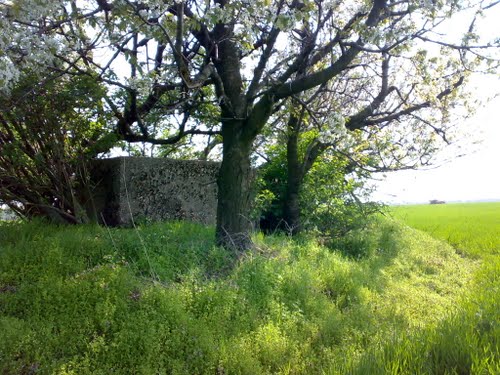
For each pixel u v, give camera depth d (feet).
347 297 24.72
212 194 35.96
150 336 16.40
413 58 27.76
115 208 31.35
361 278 27.40
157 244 24.68
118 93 28.32
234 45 27.96
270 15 21.44
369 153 39.42
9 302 17.84
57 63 24.21
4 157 26.89
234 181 27.22
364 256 35.35
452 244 51.03
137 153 42.14
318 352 18.60
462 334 17.28
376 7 23.93
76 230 26.61
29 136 26.45
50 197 30.27
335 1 26.35
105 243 24.14
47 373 14.51
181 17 21.06
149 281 21.15
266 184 38.60
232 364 16.17
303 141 38.70
